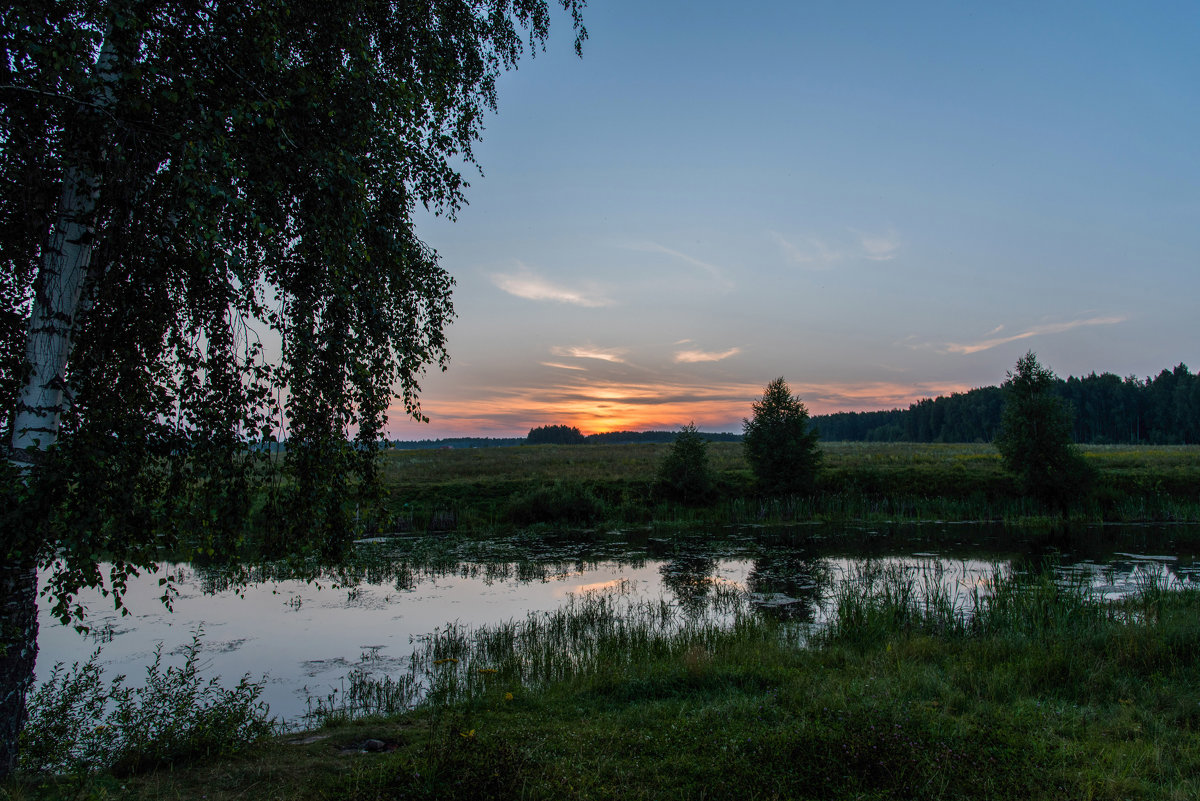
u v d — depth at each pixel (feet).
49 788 16.31
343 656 34.96
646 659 31.40
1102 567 59.82
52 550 14.10
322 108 16.90
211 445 16.38
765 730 19.60
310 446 18.53
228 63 15.38
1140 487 105.09
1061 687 25.38
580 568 63.46
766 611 44.19
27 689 16.33
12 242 16.93
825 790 15.89
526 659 33.19
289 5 17.02
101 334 16.33
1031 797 15.62
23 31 13.09
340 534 19.63
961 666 27.17
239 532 17.57
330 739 21.57
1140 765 17.71
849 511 102.32
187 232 14.61
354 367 18.13
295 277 18.42
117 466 14.96
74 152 14.80
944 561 64.44
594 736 20.29
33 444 13.89
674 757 18.19
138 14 14.17
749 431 113.60
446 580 57.41
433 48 22.99
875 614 37.27
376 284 19.66
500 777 16.10
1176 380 371.35
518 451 205.46
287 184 17.04
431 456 180.65
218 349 17.25
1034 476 103.09
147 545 15.20
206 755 19.63
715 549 74.59
